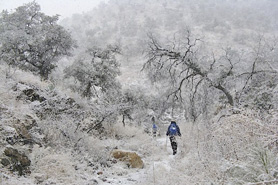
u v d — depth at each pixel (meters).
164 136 18.25
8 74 9.36
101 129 10.74
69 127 7.67
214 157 5.57
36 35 16.45
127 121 17.27
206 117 12.19
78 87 14.88
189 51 14.95
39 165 5.36
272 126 4.99
